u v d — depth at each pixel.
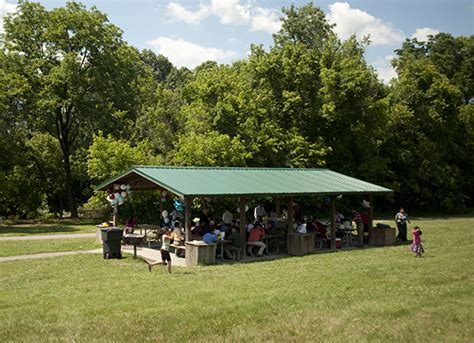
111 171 32.34
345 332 8.28
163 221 22.77
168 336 8.10
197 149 31.91
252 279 12.98
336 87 40.00
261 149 36.41
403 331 8.30
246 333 8.25
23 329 8.45
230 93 36.97
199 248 16.11
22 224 35.69
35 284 12.49
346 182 23.25
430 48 64.38
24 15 38.75
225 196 17.08
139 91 43.78
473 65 59.03
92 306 9.97
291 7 47.16
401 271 14.05
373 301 10.28
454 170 48.28
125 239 17.81
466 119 51.28
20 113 37.62
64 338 7.98
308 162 37.94
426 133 48.50
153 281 12.78
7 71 37.25
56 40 38.28
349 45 44.62
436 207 49.66
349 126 42.00
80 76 38.97
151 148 37.69
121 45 42.56
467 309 9.62
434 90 47.53
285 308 9.75
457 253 18.22
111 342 7.81
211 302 10.25
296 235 19.06
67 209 49.31
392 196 45.00
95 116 39.78
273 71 40.88
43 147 44.31
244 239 18.20
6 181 36.28
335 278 12.95
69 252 19.20
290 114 40.38
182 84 65.12
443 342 7.79
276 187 19.42
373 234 22.47
